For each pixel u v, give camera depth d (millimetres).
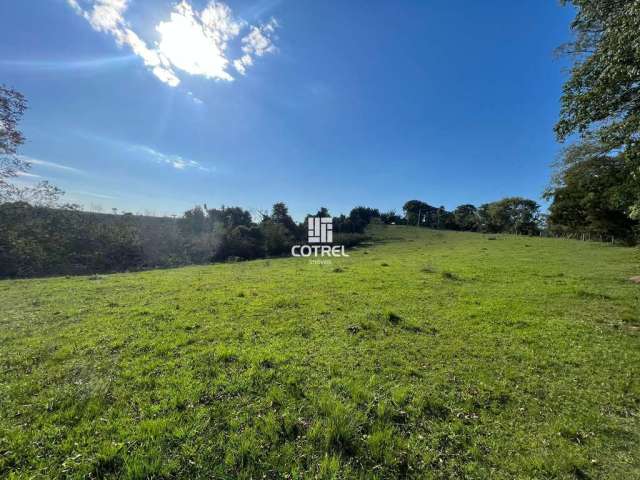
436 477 2879
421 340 6539
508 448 3297
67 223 25797
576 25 8141
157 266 28750
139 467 2809
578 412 3975
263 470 2889
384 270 17422
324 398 4086
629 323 7664
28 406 3859
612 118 8281
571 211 24031
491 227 67250
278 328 7211
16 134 13406
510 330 7199
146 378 4621
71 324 7426
